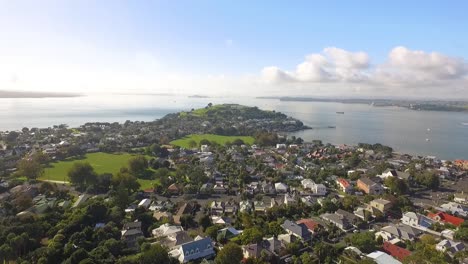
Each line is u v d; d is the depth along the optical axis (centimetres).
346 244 10175
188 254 9025
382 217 12731
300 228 10675
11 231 9481
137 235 10300
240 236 10256
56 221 10944
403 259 8738
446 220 12244
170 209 13438
